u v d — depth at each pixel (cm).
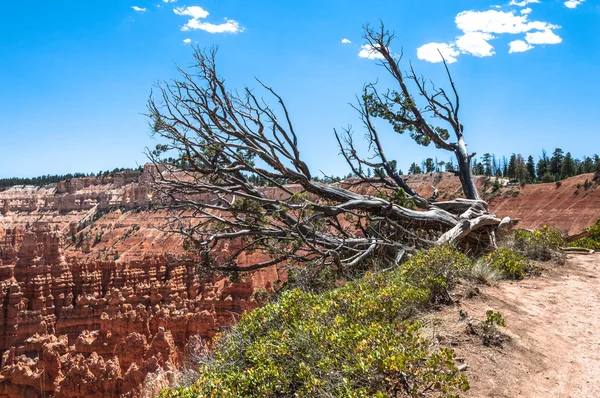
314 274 1382
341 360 573
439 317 790
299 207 1513
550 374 634
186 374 852
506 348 692
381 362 525
